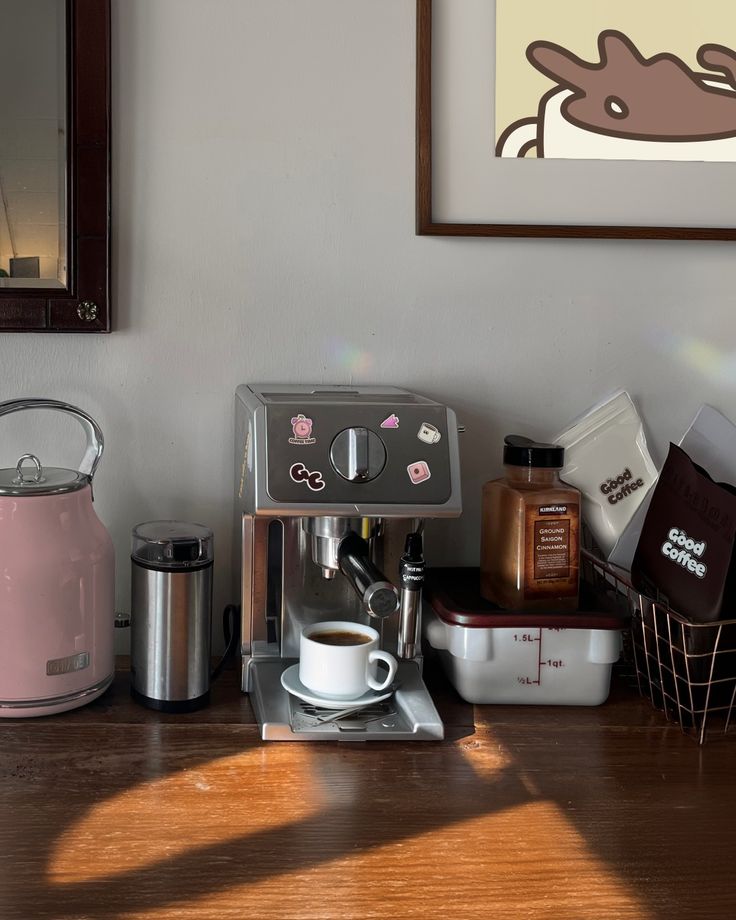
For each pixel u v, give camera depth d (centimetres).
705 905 76
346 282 127
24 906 74
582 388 133
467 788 94
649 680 113
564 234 127
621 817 89
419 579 103
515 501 111
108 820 86
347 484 103
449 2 123
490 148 126
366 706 108
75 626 105
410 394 118
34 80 117
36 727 104
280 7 122
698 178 130
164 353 125
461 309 130
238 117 123
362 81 124
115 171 121
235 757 98
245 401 112
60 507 105
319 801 90
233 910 74
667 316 133
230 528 129
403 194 127
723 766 99
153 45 121
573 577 113
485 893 77
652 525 112
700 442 126
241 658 115
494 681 111
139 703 110
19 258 119
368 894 76
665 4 127
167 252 124
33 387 124
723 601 103
